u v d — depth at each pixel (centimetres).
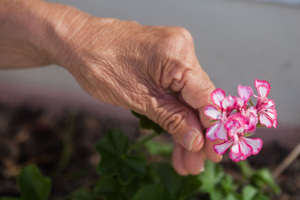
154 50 50
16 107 76
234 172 70
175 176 60
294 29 66
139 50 50
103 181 60
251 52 68
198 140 51
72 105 77
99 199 62
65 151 71
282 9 65
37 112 76
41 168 69
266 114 47
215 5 66
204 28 68
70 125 74
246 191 61
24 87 77
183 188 59
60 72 75
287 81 69
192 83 49
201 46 69
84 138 73
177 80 49
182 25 68
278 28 66
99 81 52
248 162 71
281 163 71
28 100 77
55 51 53
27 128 73
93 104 76
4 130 72
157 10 68
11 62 58
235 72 70
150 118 52
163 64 50
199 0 66
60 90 76
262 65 69
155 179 61
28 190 59
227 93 71
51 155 71
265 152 72
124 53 51
